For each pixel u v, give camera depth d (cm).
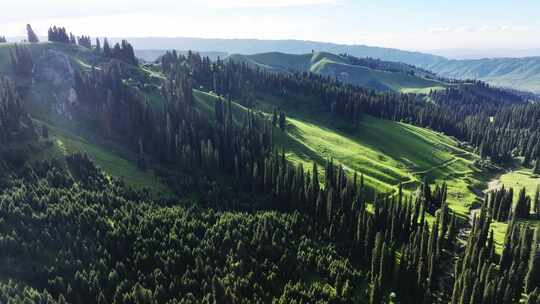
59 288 6925
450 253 11450
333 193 11894
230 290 7569
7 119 11081
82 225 8325
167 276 7962
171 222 9488
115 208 9569
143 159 12494
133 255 8119
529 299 8269
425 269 9531
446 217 12425
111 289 7325
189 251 8588
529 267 9388
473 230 11675
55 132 12694
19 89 14438
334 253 10000
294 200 11712
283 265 9038
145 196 10700
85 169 10769
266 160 12912
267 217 10606
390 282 9550
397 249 11069
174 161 13650
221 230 9594
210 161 13638
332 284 9025
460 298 8525
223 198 11738
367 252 10050
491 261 10638
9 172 9650
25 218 8019
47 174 9950
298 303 8119
